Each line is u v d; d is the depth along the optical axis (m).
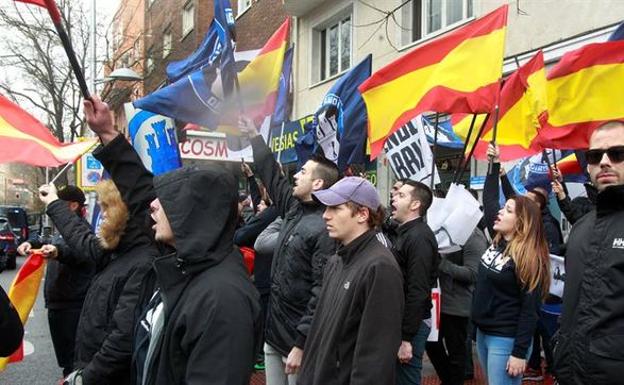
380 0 11.45
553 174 5.20
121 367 2.74
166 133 6.42
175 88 5.05
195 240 2.08
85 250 3.76
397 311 2.77
